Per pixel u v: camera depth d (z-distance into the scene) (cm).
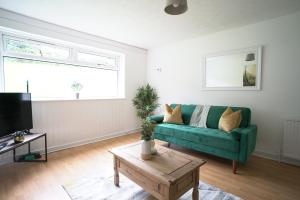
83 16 266
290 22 257
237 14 256
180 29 317
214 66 339
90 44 346
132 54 433
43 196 177
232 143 224
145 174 154
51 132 301
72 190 186
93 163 255
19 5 233
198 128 295
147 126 177
